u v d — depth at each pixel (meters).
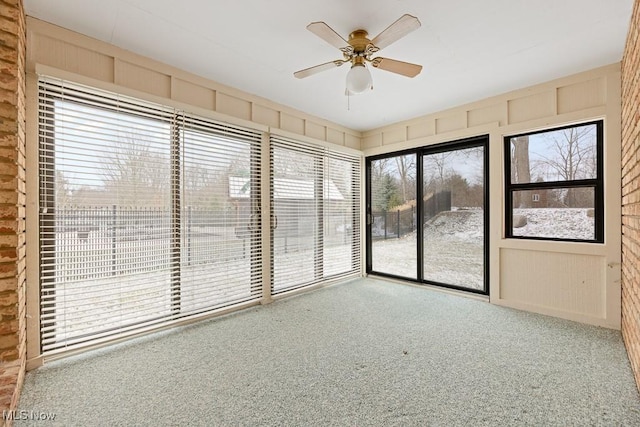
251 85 3.09
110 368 2.01
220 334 2.57
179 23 2.08
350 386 1.81
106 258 2.30
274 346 2.34
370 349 2.29
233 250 3.12
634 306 2.00
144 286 2.49
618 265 2.59
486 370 1.98
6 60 1.67
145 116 2.51
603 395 1.70
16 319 1.72
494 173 3.34
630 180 2.18
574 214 2.92
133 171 2.44
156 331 2.58
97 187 2.26
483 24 2.09
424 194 4.12
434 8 1.92
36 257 2.00
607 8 1.92
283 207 3.64
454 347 2.31
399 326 2.73
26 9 1.91
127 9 1.93
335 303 3.43
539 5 1.90
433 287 4.00
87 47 2.22
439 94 3.30
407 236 4.32
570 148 2.95
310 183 3.99
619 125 2.57
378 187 4.70
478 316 2.98
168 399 1.68
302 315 3.04
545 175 3.09
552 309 2.97
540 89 3.02
